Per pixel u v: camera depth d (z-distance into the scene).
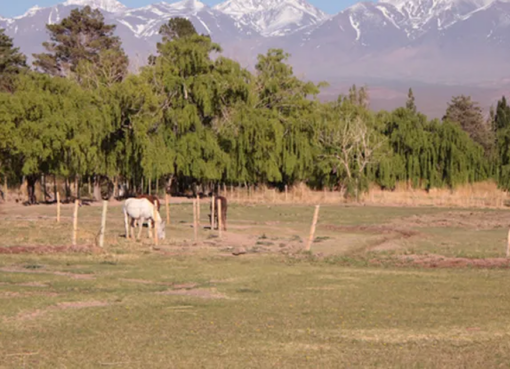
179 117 75.31
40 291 20.03
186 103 77.44
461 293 21.14
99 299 18.83
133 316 16.62
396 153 91.88
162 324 15.80
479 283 23.39
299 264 28.27
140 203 34.50
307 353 13.09
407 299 19.89
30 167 62.81
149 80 77.31
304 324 16.03
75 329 15.10
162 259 28.50
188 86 77.25
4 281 21.62
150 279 23.08
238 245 34.03
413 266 28.45
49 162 66.31
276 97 85.62
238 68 80.56
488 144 119.94
